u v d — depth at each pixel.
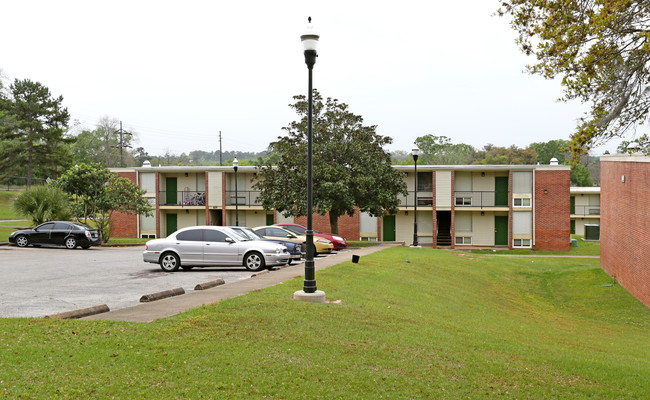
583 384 8.01
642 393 7.78
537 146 93.75
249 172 45.66
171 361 6.91
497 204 43.53
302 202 30.91
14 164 62.16
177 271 17.88
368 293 13.62
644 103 10.99
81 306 11.03
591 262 31.59
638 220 19.78
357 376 7.22
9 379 5.93
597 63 10.77
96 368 6.45
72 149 98.31
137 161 116.88
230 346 7.71
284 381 6.72
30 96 62.91
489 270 25.77
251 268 17.59
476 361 8.60
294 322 9.36
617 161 23.75
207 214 45.22
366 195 32.38
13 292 13.01
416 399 6.79
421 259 24.12
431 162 91.94
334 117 33.03
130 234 46.31
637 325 16.30
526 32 11.45
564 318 17.20
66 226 29.05
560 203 41.53
